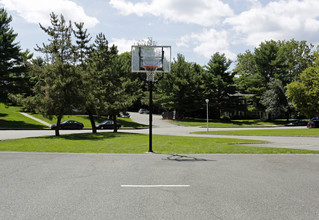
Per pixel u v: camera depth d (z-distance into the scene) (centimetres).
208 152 1246
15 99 2125
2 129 3391
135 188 598
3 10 4244
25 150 1252
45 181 656
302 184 639
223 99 6012
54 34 2372
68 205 482
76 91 2142
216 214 441
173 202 502
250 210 461
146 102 6272
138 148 1359
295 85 4756
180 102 5747
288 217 431
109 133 2522
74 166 858
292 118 7106
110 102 2711
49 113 2191
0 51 3912
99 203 493
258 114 7375
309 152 1248
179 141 1769
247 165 900
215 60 5916
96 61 2728
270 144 1723
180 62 5872
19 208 465
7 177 696
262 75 6512
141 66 1367
